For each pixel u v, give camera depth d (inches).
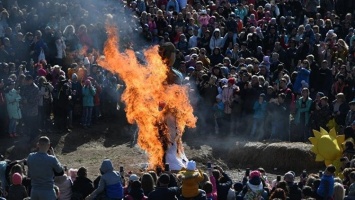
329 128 1934.1
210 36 2352.4
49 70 2095.2
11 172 1343.5
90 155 1931.6
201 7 2566.4
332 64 2303.2
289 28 2496.3
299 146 1884.8
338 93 2001.7
